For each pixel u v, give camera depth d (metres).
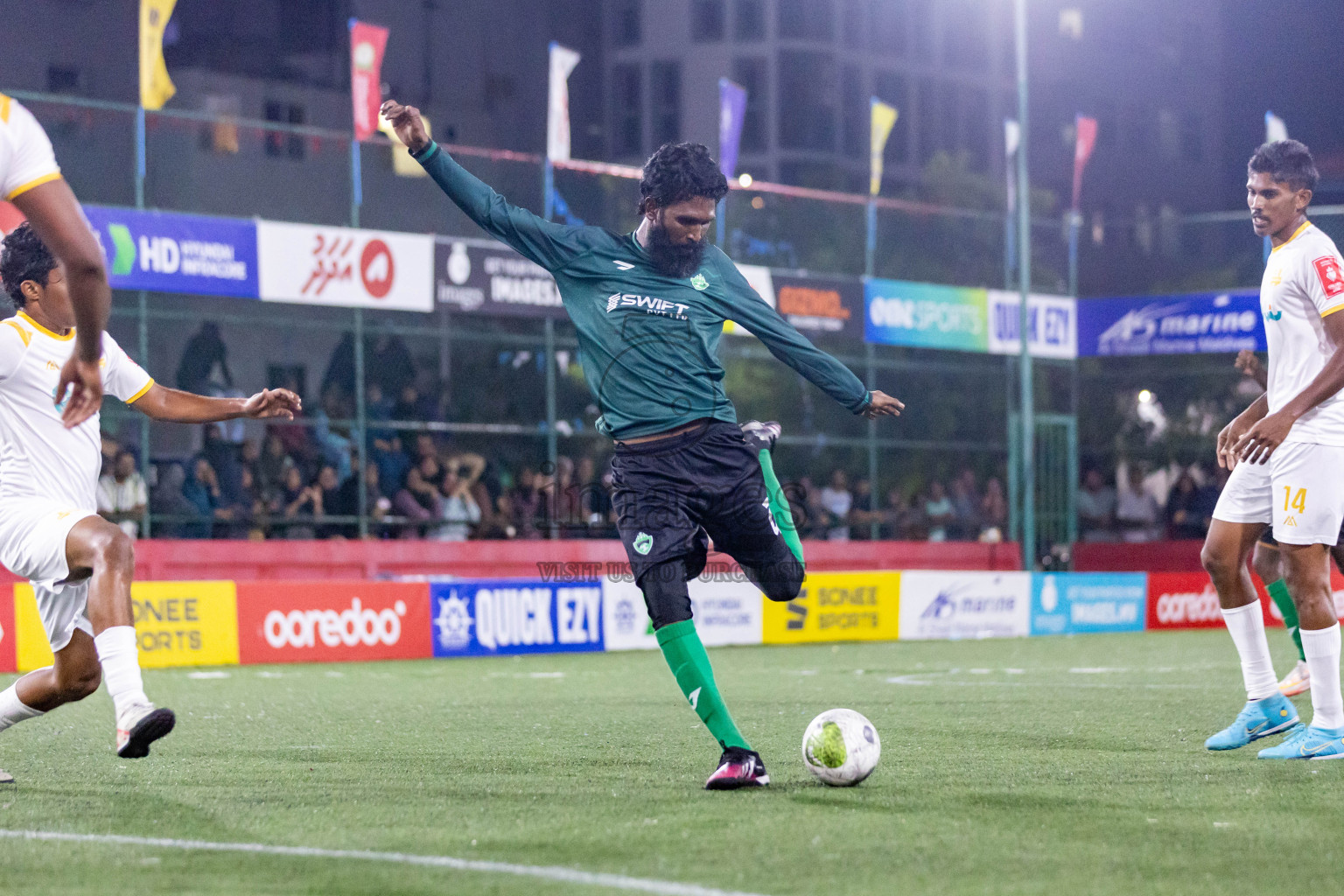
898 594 17.02
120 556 4.66
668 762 5.80
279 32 33.94
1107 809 4.50
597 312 5.10
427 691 10.06
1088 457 25.11
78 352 4.07
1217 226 23.14
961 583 17.47
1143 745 6.36
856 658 13.64
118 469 16.44
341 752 6.21
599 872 3.58
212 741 6.73
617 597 15.62
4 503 4.84
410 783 5.17
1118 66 46.00
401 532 18.30
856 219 21.45
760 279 19.64
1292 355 5.82
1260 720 6.12
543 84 40.53
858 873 3.56
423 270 17.05
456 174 5.08
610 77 45.78
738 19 45.28
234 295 15.96
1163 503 24.55
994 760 5.76
